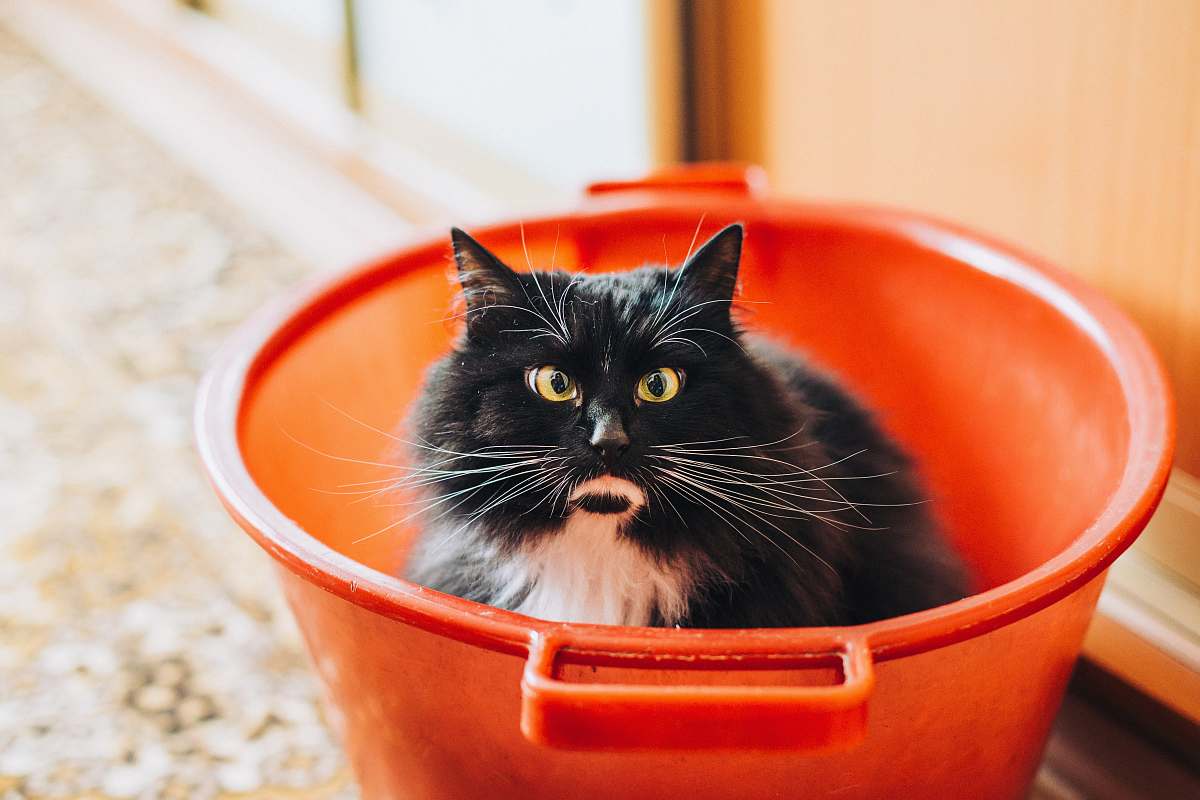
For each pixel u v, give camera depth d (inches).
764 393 35.2
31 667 51.6
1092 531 28.0
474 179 85.4
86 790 45.1
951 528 45.6
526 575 35.4
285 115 103.3
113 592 56.6
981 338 44.5
